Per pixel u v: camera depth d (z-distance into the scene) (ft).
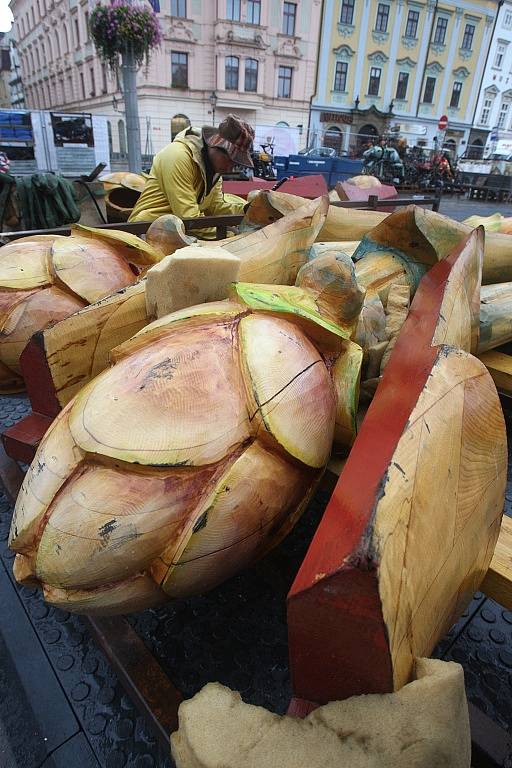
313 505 5.52
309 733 2.30
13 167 33.91
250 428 3.10
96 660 4.14
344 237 7.74
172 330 3.52
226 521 2.92
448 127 112.27
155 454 2.89
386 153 51.60
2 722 3.82
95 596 2.99
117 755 3.56
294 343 3.56
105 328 4.49
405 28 97.40
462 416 2.84
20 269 5.46
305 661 2.39
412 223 5.56
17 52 155.74
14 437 4.62
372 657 2.16
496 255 6.80
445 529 2.56
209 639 4.24
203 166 10.01
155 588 3.05
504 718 3.76
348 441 3.93
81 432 3.05
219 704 2.58
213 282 4.28
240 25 82.02
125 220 13.79
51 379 4.44
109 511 2.84
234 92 86.22
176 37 79.87
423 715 2.16
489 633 4.37
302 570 2.24
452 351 3.06
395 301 5.56
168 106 83.66
